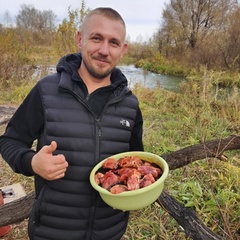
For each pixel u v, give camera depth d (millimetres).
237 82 11773
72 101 1259
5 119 5066
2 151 1295
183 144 4195
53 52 9836
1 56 8867
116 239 1454
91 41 1246
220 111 5730
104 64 1261
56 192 1281
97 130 1273
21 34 16438
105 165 1224
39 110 1277
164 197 2150
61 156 1048
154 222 2348
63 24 8961
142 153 1326
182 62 19328
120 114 1339
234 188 2822
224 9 21047
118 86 1356
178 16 22875
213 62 16297
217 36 17594
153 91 7969
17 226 2443
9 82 8258
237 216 2342
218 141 2691
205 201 2592
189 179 2955
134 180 1093
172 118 5730
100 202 1323
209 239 1820
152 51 24172
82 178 1267
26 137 1323
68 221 1309
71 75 1281
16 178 3166
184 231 2057
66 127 1235
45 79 1308
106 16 1239
